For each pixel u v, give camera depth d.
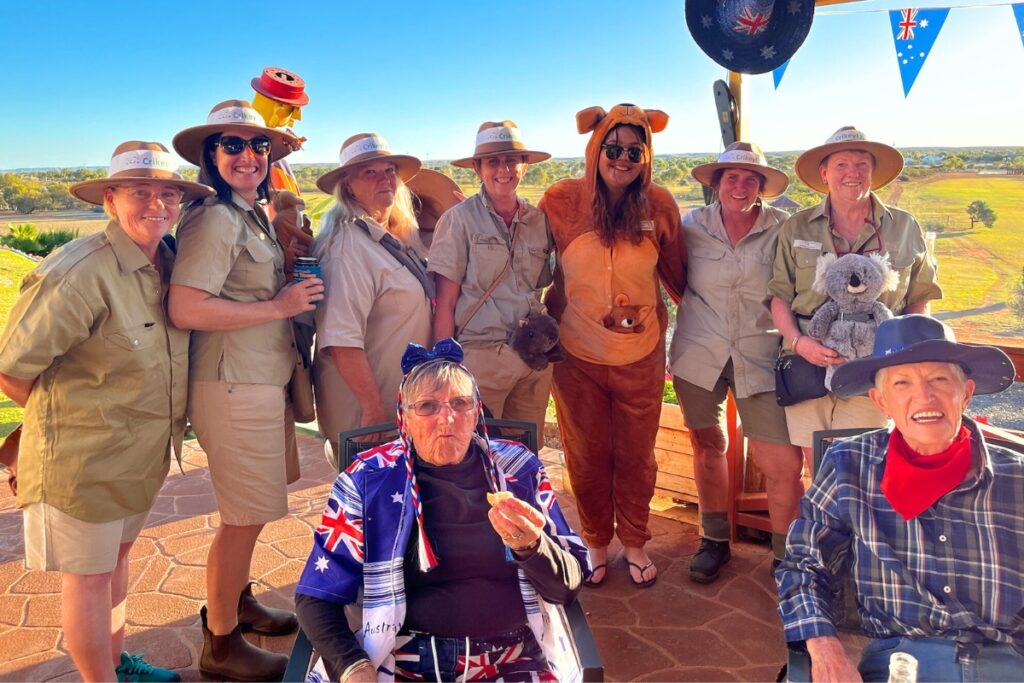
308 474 5.42
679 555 4.12
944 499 1.95
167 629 3.40
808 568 2.08
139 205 2.38
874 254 3.06
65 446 2.38
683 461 4.57
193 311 2.56
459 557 2.13
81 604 2.42
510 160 3.28
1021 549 1.89
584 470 3.72
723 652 3.19
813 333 3.13
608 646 3.26
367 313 2.97
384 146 3.06
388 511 2.15
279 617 3.37
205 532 4.43
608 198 3.48
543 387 3.60
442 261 3.28
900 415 1.96
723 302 3.59
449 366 2.19
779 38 3.65
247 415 2.74
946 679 1.86
